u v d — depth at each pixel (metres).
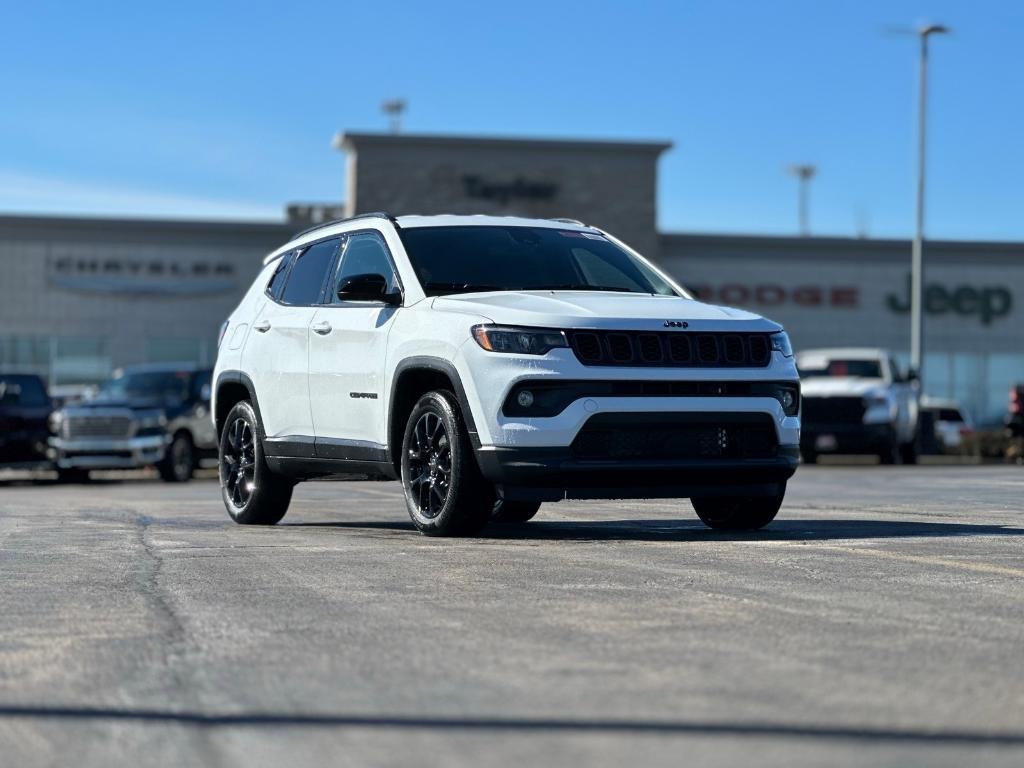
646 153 50.03
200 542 8.27
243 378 10.24
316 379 9.40
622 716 3.71
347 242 9.63
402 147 48.94
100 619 5.36
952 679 4.15
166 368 24.28
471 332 8.04
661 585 6.09
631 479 7.94
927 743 3.42
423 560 7.09
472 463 8.10
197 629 5.11
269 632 5.03
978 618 5.21
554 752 3.35
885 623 5.10
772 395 8.23
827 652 4.56
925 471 20.16
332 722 3.69
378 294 8.82
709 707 3.80
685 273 51.16
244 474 10.23
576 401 7.81
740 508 8.73
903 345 52.06
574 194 49.84
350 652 4.64
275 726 3.66
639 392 7.91
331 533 8.98
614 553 7.30
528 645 4.71
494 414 7.88
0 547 8.03
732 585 6.07
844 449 24.52
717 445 8.12
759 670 4.29
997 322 52.44
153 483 23.22
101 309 48.47
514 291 8.62
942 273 52.16
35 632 5.09
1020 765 3.23
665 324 8.02
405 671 4.32
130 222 48.47
